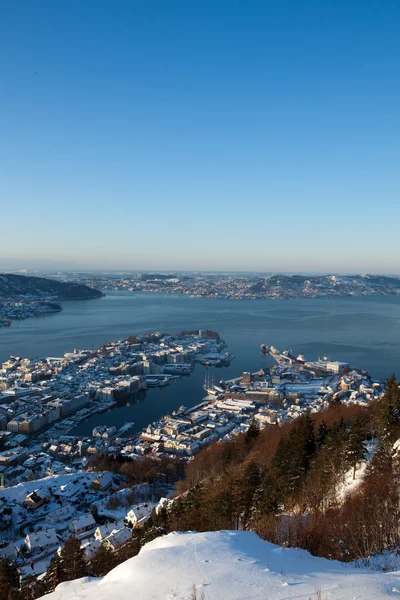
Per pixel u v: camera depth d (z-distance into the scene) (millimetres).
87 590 21938
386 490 46562
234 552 24453
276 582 20234
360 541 34938
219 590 19344
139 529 68938
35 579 69750
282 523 43656
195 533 28625
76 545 63188
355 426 70500
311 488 61562
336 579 20906
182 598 18781
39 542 93688
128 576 22188
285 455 75125
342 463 69312
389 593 18891
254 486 65312
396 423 79250
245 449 116625
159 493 124938
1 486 141875
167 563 22844
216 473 109625
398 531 35750
